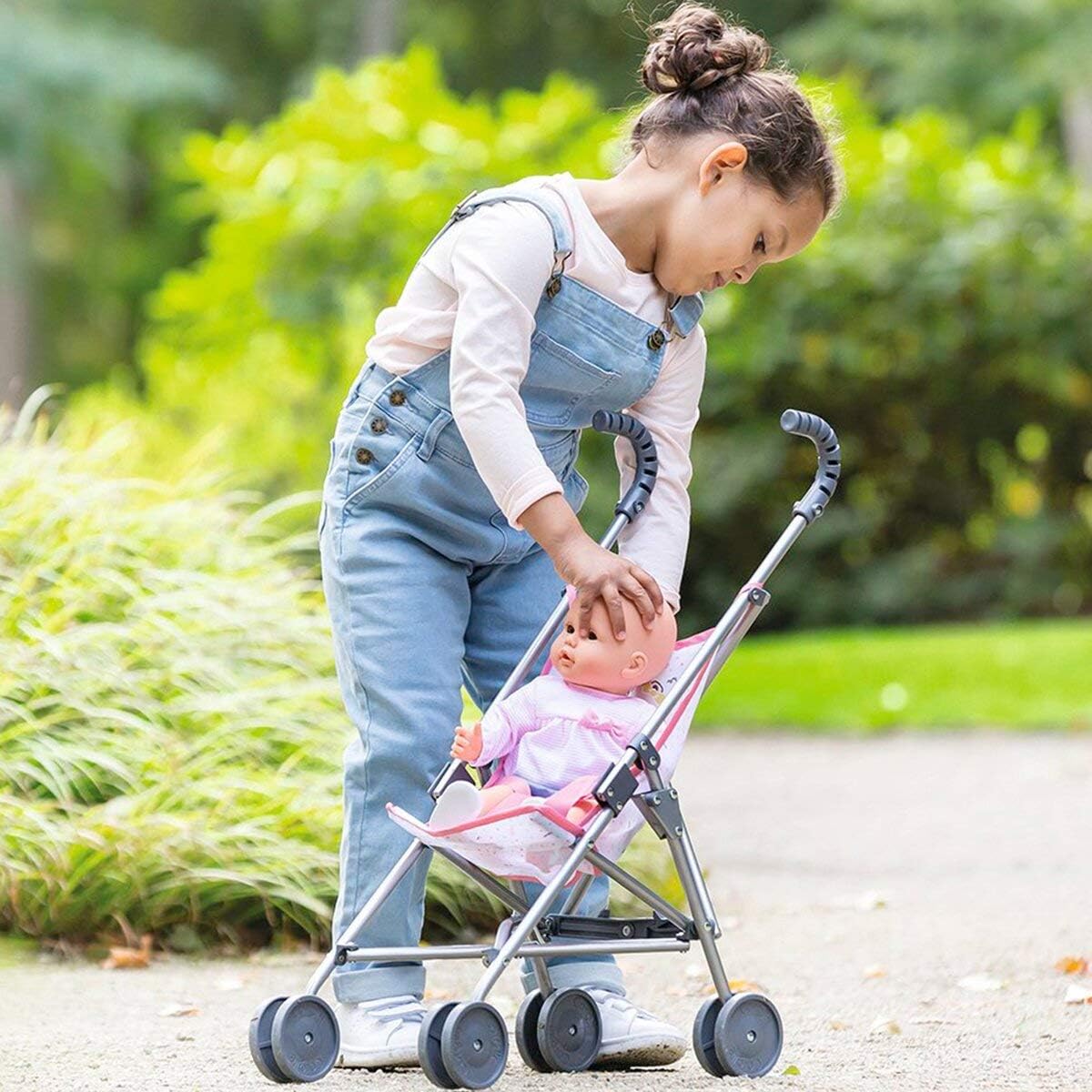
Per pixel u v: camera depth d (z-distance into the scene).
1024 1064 4.59
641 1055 4.56
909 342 18.17
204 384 19.17
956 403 18.67
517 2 37.97
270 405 18.53
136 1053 4.77
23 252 35.97
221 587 7.72
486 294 4.33
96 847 6.38
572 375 4.51
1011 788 10.30
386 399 4.60
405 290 4.64
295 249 18.88
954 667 14.55
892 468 19.00
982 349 18.34
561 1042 4.50
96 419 10.15
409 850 4.42
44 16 32.50
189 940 6.54
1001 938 6.40
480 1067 4.18
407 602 4.58
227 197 19.89
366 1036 4.53
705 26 4.53
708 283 4.54
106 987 5.82
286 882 6.56
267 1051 4.34
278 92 39.56
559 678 4.42
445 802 4.14
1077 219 18.70
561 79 19.53
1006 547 19.08
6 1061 4.67
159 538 8.07
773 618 19.17
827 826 9.33
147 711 7.04
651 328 4.54
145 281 39.69
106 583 7.52
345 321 18.50
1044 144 31.98
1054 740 12.28
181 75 32.84
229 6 39.03
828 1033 5.02
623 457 4.93
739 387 18.12
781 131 4.39
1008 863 8.09
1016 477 19.42
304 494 8.59
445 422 4.54
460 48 38.31
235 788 6.73
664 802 4.29
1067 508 19.42
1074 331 18.30
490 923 6.78
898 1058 4.67
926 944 6.36
